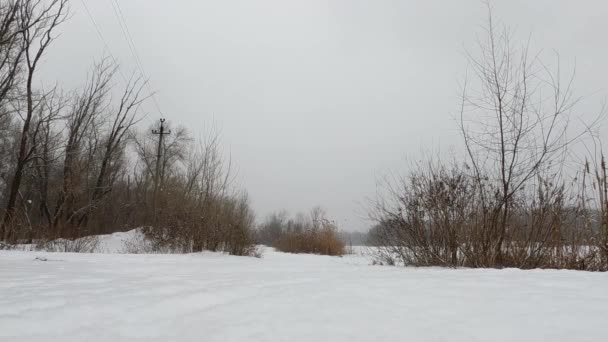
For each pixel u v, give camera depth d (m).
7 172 22.16
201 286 2.80
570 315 1.98
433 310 2.11
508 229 5.67
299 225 21.36
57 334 1.76
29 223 10.09
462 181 6.07
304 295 2.49
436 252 6.04
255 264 5.62
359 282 3.00
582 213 5.36
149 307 2.18
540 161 5.63
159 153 23.08
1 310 2.08
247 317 2.01
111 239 13.13
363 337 1.71
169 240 10.77
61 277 3.25
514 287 2.74
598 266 5.13
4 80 12.70
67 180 12.79
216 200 11.43
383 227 6.87
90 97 17.39
